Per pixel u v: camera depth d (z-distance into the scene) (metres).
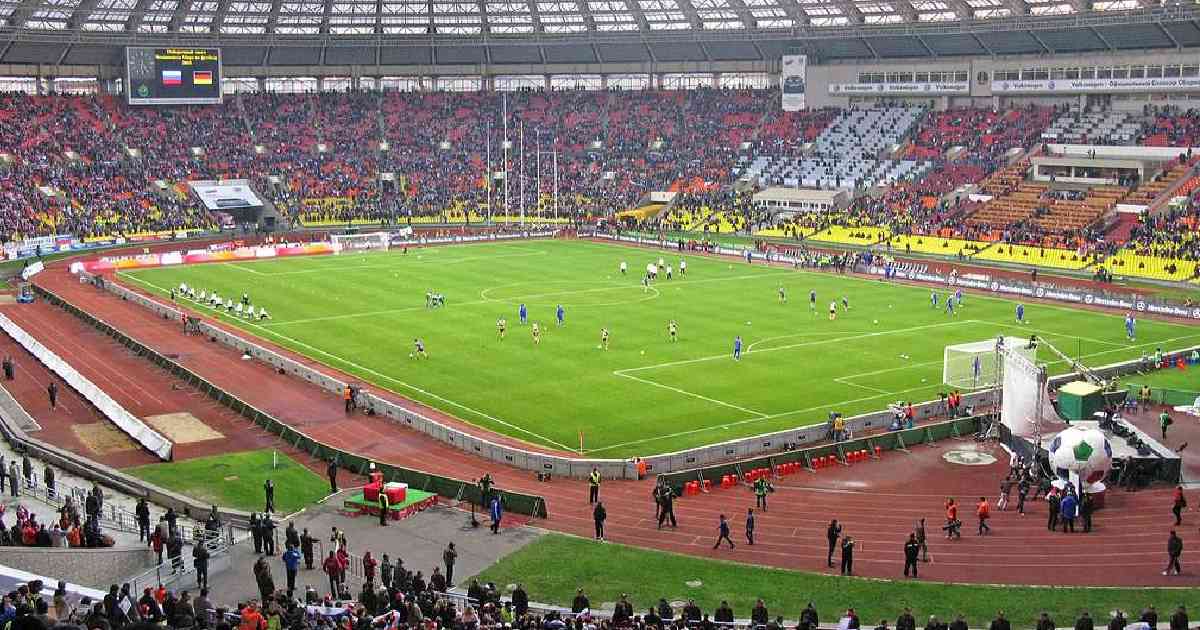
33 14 167.88
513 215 181.50
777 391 77.62
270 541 48.09
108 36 175.75
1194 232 131.12
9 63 177.62
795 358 87.06
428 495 56.16
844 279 127.56
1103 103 168.50
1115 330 99.56
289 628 33.38
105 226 156.38
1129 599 43.94
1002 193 157.25
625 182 188.38
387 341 94.00
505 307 108.31
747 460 61.47
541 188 188.00
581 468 61.66
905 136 178.75
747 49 198.25
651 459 62.06
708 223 171.38
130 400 77.69
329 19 188.75
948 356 79.44
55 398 77.50
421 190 185.75
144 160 175.88
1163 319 105.31
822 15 177.88
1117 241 135.88
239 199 172.62
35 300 114.31
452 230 170.75
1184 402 75.19
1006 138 168.88
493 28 196.88
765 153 187.50
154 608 35.03
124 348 92.94
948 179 165.00
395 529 52.72
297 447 67.19
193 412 74.94
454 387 79.56
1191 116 156.62
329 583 45.19
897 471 62.53
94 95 185.62
